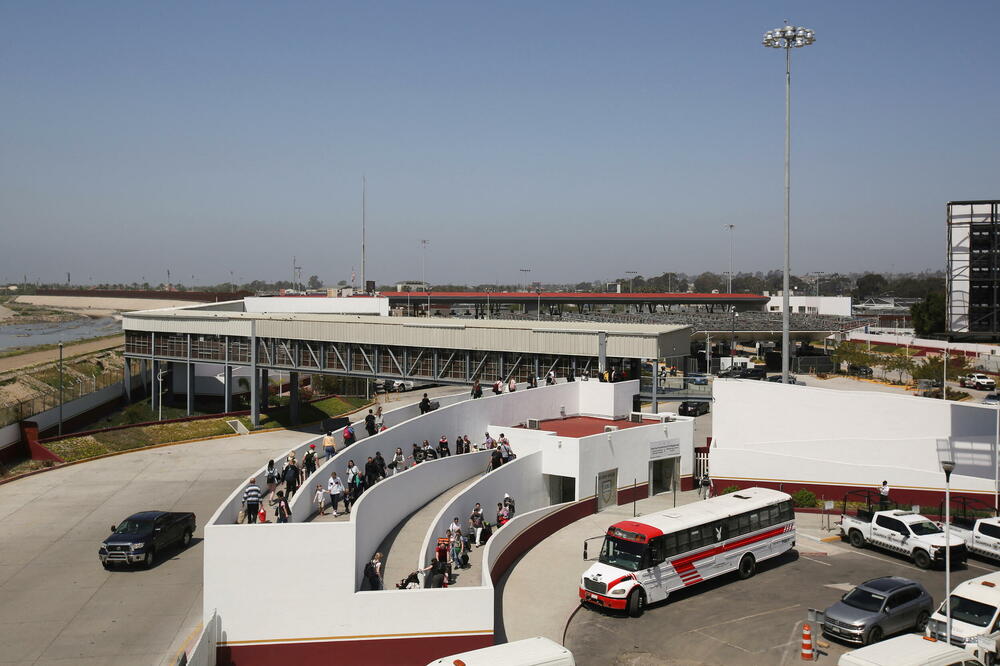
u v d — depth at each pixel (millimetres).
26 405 62219
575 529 40125
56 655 25703
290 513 29000
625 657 25969
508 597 30938
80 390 82625
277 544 25328
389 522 33188
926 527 35250
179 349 79188
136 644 26562
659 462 48469
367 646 25406
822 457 45062
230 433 69875
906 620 26906
